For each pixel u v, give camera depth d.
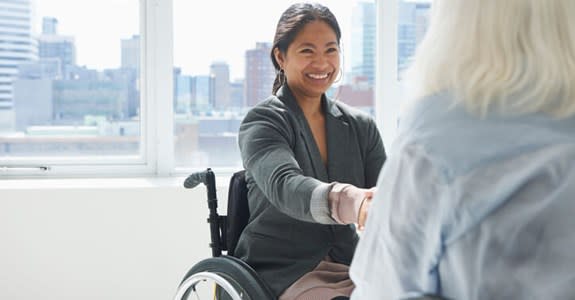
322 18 1.58
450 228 0.73
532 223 0.70
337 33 1.61
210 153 3.23
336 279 1.54
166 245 2.94
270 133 1.49
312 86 1.58
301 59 1.57
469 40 0.80
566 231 0.69
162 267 2.94
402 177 0.79
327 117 1.62
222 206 2.95
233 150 3.24
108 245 2.90
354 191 1.16
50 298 2.88
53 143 3.12
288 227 1.54
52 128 3.11
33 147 3.10
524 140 0.73
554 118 0.73
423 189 0.77
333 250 1.57
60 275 2.88
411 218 0.77
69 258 2.88
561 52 0.75
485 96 0.76
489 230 0.71
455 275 0.74
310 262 1.53
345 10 3.22
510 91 0.76
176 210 2.94
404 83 0.88
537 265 0.69
